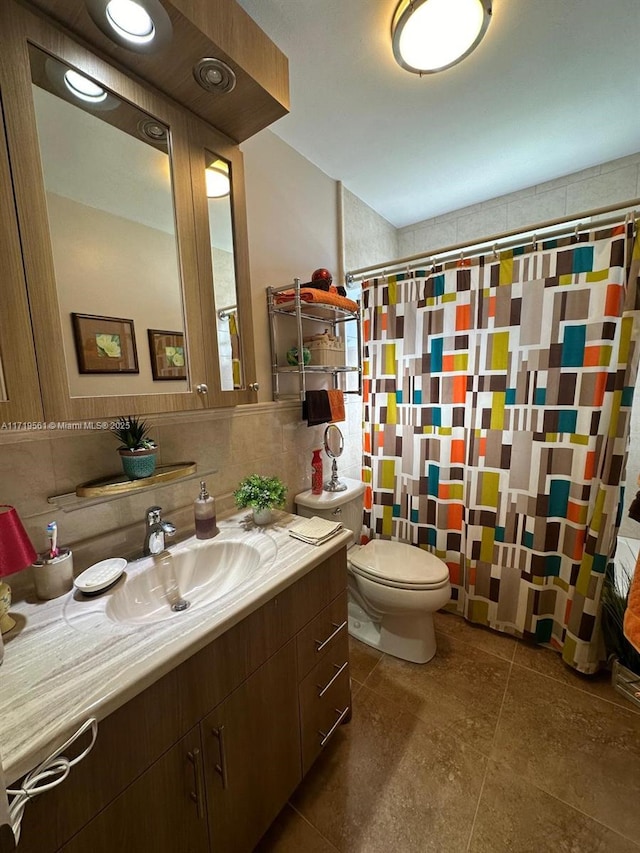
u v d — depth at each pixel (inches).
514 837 38.2
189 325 39.6
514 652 64.4
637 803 40.8
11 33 25.7
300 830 39.5
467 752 47.1
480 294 63.7
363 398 80.5
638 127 64.6
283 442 65.7
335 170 73.7
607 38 45.6
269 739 36.7
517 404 62.0
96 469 40.2
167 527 42.6
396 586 59.0
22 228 26.9
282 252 64.7
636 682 52.8
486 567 68.6
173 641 27.8
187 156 38.8
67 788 21.7
